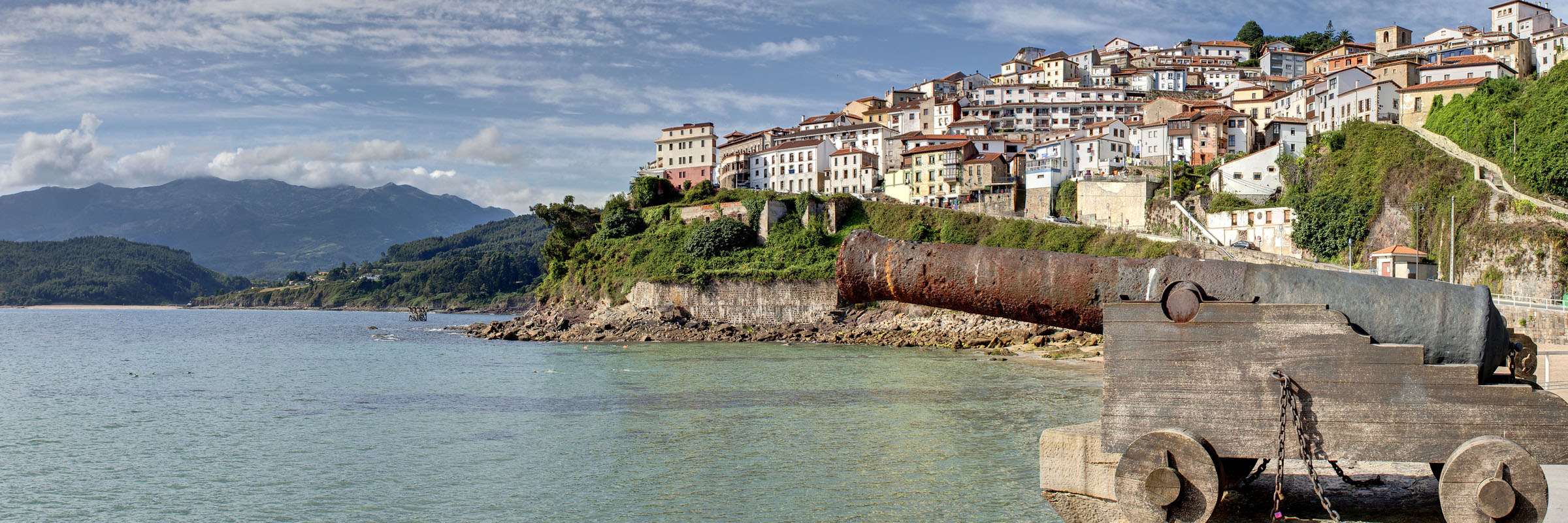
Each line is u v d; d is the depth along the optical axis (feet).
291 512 81.00
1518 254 194.90
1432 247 230.48
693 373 183.93
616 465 95.45
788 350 247.70
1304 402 36.29
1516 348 39.09
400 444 109.81
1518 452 34.22
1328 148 288.30
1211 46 561.43
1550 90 232.32
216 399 154.61
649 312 330.13
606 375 182.39
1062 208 343.46
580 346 271.28
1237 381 36.88
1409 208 242.17
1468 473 34.81
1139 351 37.99
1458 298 37.11
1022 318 44.34
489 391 159.74
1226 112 370.12
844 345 270.05
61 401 155.53
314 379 185.68
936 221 341.82
